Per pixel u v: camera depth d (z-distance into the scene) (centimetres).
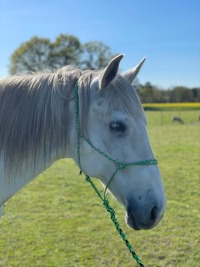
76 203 567
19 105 194
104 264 363
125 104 186
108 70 176
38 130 193
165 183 689
